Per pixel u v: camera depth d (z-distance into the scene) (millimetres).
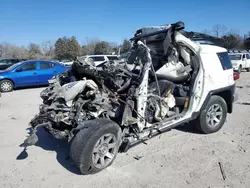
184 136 5129
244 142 4730
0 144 4949
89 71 3963
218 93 5547
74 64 4211
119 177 3596
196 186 3322
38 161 4176
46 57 60375
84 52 60281
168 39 4617
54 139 5129
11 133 5594
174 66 5000
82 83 3805
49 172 3805
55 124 3840
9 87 11867
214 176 3549
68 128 3822
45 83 12938
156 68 5184
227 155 4180
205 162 3959
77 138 3498
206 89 4992
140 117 4086
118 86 4094
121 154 4324
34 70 12570
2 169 3932
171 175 3611
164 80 4895
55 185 3451
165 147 4582
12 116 7059
